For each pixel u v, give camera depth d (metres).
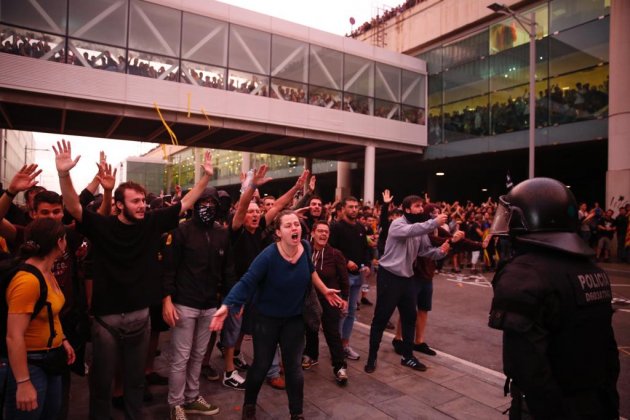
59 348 2.33
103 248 2.81
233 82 16.34
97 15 13.70
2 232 3.30
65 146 2.71
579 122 16.47
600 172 26.22
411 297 4.41
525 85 18.34
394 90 21.30
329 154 23.91
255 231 4.38
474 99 20.45
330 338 4.14
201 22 15.66
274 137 19.05
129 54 14.23
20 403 2.12
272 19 17.30
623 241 13.62
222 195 4.61
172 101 14.90
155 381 4.01
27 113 14.88
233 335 3.93
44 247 2.31
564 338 1.49
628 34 14.47
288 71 17.73
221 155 41.75
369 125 20.12
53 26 13.03
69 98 13.42
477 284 10.16
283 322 3.20
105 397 2.84
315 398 3.71
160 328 4.02
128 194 2.83
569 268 1.54
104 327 2.80
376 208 14.51
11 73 12.39
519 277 1.52
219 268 3.51
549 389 1.40
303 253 3.22
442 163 23.98
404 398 3.73
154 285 2.99
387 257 4.38
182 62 15.23
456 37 21.38
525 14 18.42
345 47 19.47
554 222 1.61
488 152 19.73
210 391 3.86
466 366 4.49
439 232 6.03
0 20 12.30
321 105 18.64
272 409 3.51
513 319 1.45
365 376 4.24
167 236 3.48
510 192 1.80
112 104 14.15
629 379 4.24
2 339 2.21
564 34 17.00
